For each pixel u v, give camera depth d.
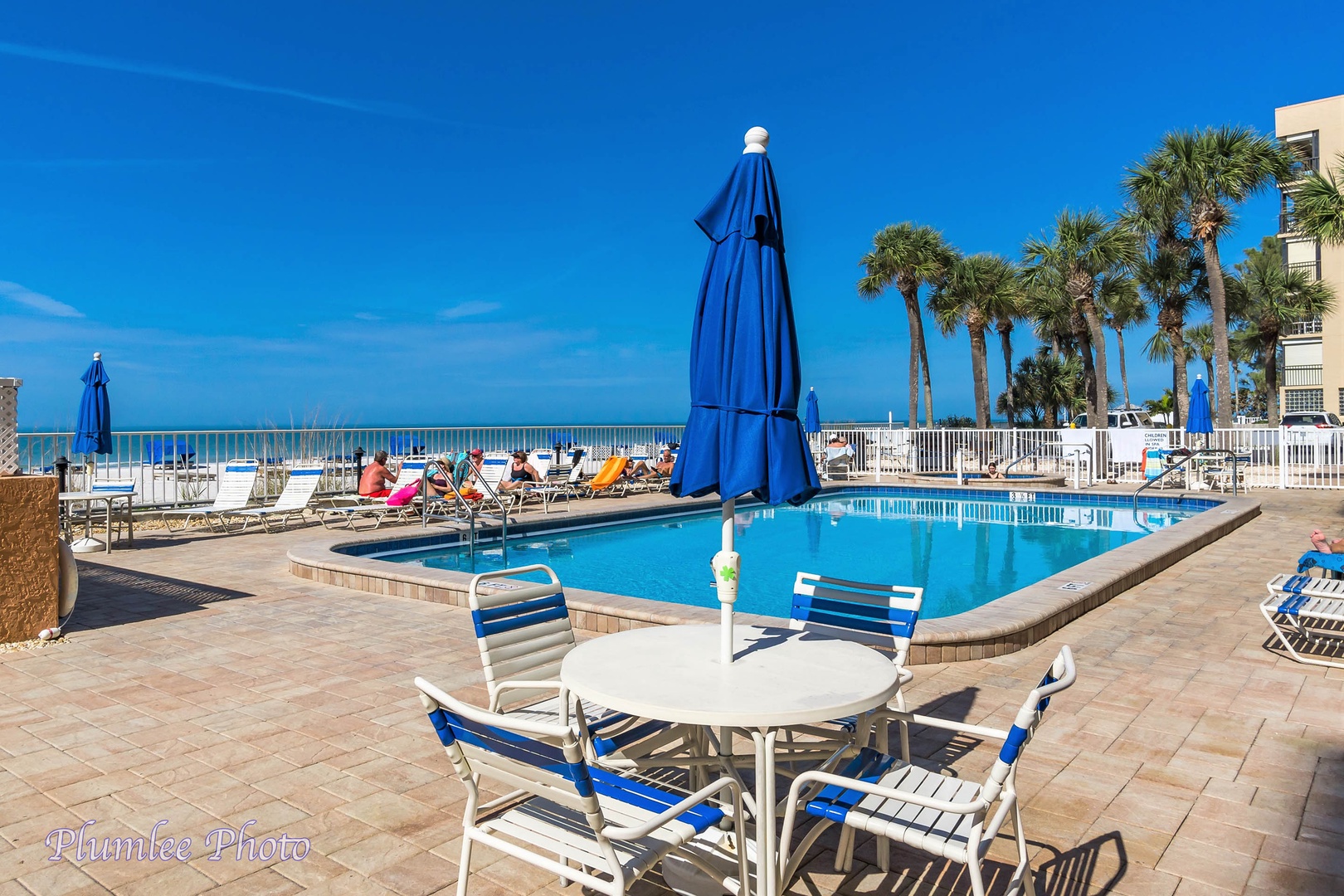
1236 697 4.23
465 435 17.44
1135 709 4.05
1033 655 5.07
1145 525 13.03
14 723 3.88
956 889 2.46
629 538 12.08
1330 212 13.04
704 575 9.15
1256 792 3.08
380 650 5.24
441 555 10.37
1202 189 19.11
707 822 2.03
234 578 7.82
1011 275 26.11
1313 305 26.92
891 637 3.11
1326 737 3.65
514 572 3.16
